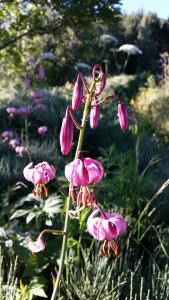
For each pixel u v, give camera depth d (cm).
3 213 66
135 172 79
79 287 53
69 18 199
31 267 55
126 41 514
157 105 190
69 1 194
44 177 39
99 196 74
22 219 73
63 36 381
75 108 37
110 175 106
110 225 34
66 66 384
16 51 216
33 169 40
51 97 197
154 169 113
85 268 57
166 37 509
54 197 62
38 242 37
